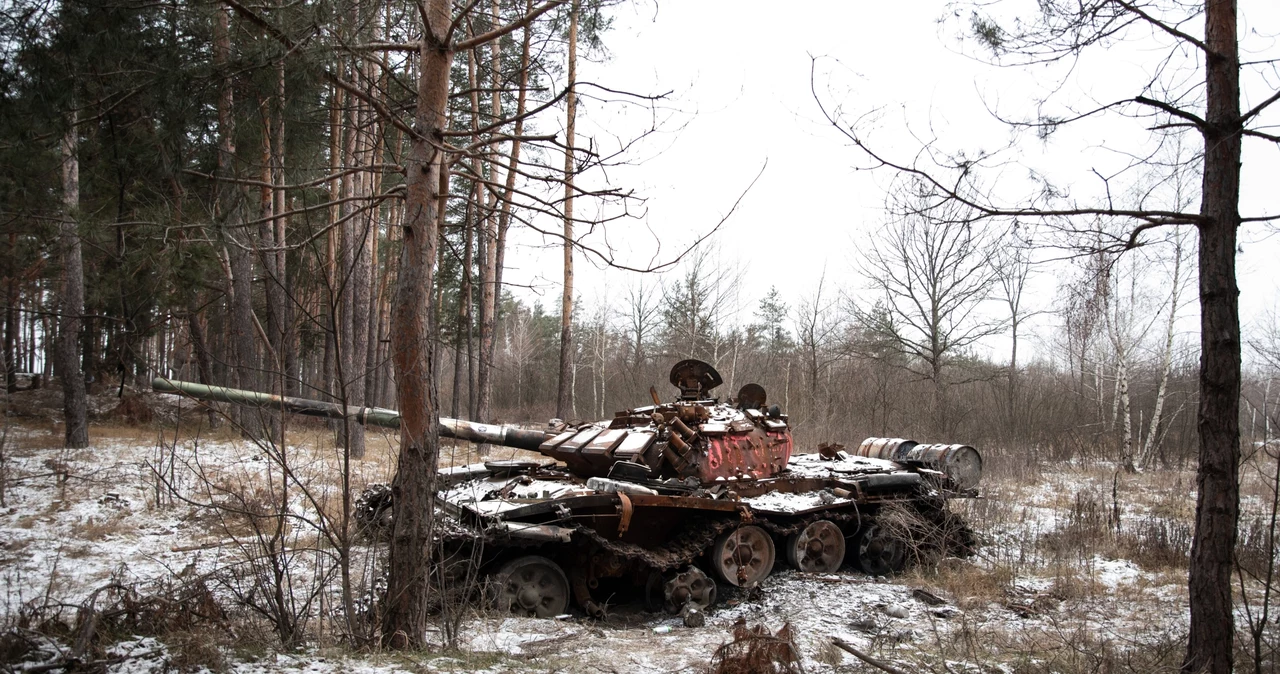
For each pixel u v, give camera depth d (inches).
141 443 676.7
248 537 377.7
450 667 211.6
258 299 1130.0
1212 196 213.9
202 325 976.9
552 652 249.4
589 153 245.3
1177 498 634.8
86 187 507.2
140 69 265.9
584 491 342.6
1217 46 214.7
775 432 427.2
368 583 306.7
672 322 1279.5
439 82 239.8
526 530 308.7
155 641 205.9
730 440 402.6
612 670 233.9
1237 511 214.4
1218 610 213.2
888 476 438.0
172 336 972.6
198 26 257.9
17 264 576.1
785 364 1348.4
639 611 355.3
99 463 562.6
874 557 433.7
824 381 1192.8
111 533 388.8
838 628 312.0
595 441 391.5
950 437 931.3
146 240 302.8
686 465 390.9
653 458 391.2
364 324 864.3
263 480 500.4
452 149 236.7
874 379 1147.9
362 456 645.3
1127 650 252.7
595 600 370.0
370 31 287.1
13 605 249.6
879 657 251.9
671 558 349.4
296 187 250.4
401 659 212.7
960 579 381.1
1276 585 351.6
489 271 793.6
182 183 293.0
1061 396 1112.2
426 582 232.2
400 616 228.4
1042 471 848.3
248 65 249.8
